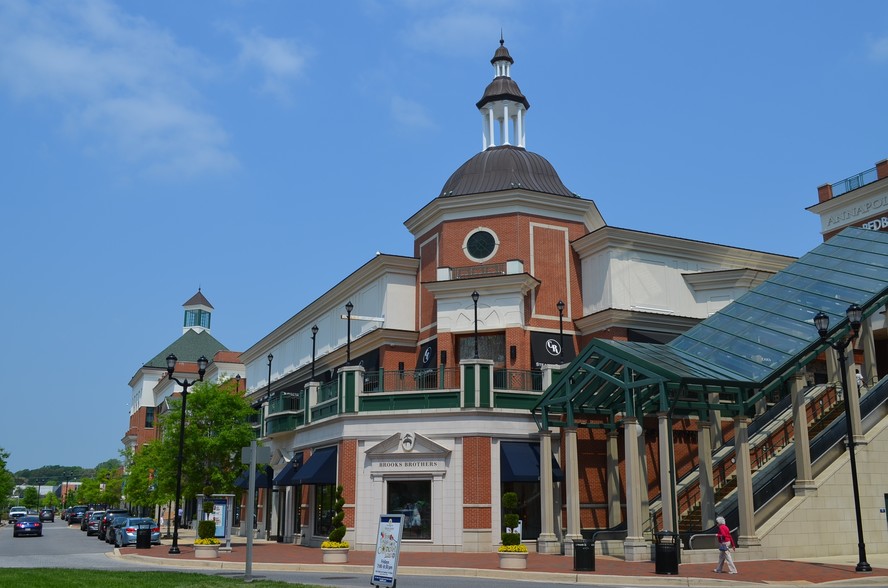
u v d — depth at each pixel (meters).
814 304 31.97
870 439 30.89
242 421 43.56
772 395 38.31
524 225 40.28
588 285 40.97
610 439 32.38
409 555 29.64
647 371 26.84
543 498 30.70
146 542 35.94
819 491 28.98
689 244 41.50
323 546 27.06
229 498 33.06
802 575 22.11
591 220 43.25
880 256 33.81
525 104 47.25
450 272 40.12
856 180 44.31
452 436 32.03
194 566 26.62
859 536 23.36
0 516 132.75
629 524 26.69
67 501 186.25
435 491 31.69
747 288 40.81
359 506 32.94
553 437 33.03
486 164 44.16
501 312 38.59
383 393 33.81
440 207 41.59
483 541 30.75
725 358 30.05
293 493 40.78
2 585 17.44
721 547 22.75
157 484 44.19
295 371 56.50
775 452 34.03
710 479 28.88
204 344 112.00
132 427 121.31
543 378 33.75
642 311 38.81
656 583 21.16
